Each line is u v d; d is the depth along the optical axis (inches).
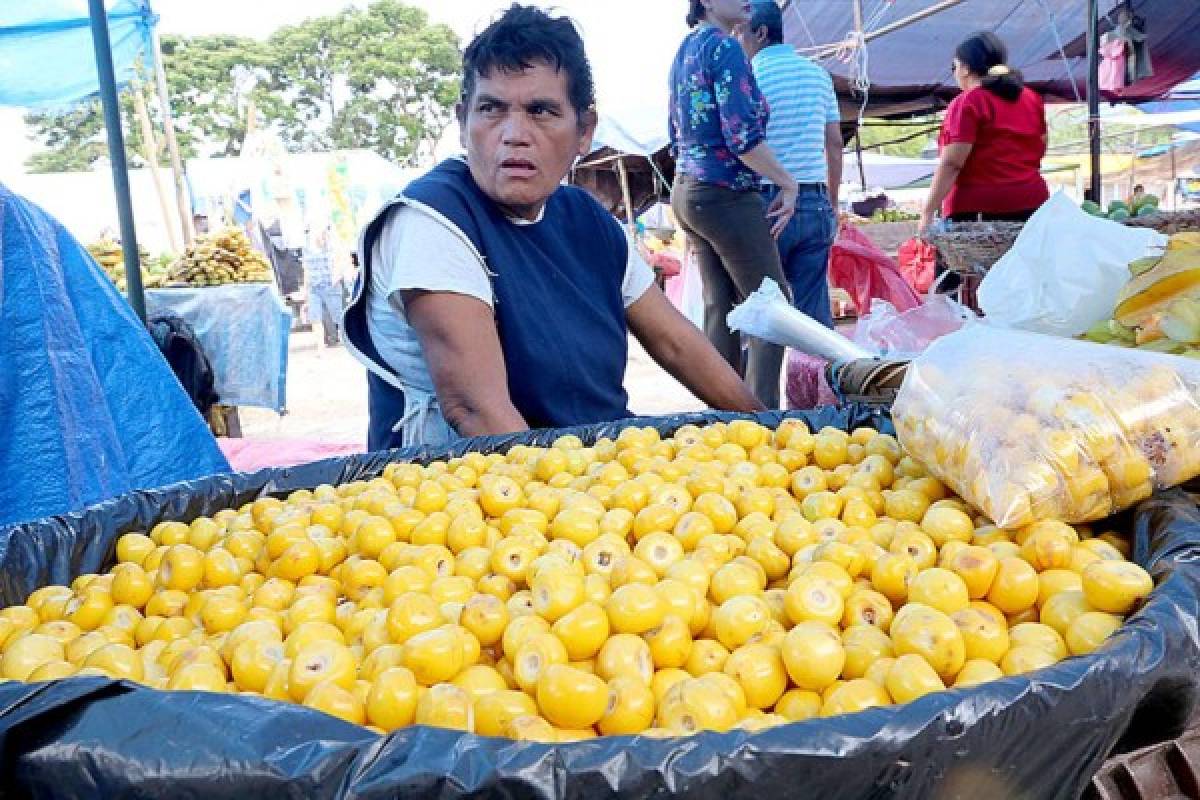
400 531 58.1
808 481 66.4
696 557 52.7
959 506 56.6
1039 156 193.6
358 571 53.6
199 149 1754.4
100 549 63.7
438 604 47.3
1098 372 53.5
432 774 29.2
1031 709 32.1
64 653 46.4
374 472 76.5
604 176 501.0
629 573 48.0
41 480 111.8
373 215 90.1
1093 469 50.3
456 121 92.7
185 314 268.8
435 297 83.7
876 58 358.0
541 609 45.3
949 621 41.3
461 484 67.3
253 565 57.6
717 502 58.9
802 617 45.0
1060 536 48.4
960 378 58.0
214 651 43.9
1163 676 35.2
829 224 193.3
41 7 258.2
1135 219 135.6
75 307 134.8
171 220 463.8
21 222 116.6
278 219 706.2
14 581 57.4
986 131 189.3
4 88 295.3
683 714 36.9
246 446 203.0
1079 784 34.5
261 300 269.9
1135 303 80.7
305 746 30.5
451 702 36.6
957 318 113.1
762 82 186.1
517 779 28.8
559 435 80.7
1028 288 91.9
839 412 82.0
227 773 30.0
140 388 139.9
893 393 81.1
